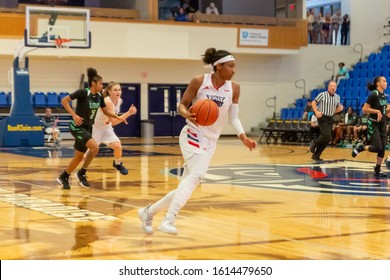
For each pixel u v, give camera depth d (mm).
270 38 25969
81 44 19891
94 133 10148
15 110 19844
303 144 21234
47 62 24109
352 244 5520
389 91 22375
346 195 8711
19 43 20141
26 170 12141
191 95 5688
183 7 28609
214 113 5480
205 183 10086
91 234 5977
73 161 9289
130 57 23828
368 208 7586
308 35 27531
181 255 5078
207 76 5668
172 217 5688
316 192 9016
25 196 8609
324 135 14000
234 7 28766
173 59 24953
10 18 22109
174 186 9742
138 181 10375
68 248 5375
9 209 7504
